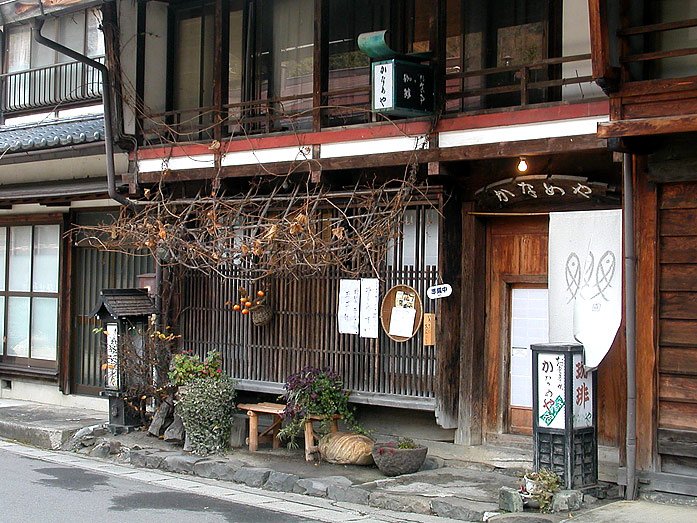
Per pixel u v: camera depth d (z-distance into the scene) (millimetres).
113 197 13484
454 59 11656
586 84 10461
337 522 8930
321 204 12086
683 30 9594
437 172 10656
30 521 8766
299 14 13328
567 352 9305
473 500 9352
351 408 12109
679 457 9211
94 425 13961
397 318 11414
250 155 12523
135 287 15594
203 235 12742
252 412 12195
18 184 16297
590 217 10000
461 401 11180
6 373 17812
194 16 14336
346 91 11617
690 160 9094
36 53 17375
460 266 11250
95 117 15797
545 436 9422
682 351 9203
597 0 8766
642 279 9391
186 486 10750
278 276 12609
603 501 9297
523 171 10648
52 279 17125
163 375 13336
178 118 14305
